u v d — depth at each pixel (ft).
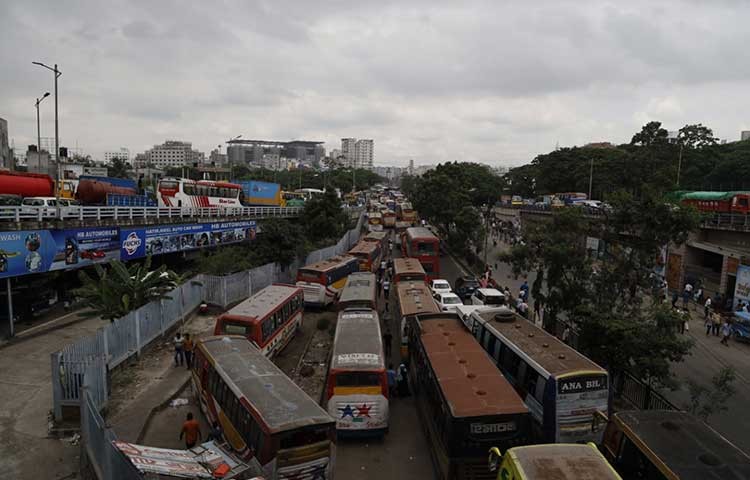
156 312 74.33
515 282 136.46
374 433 50.14
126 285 70.54
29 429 46.62
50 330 75.36
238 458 38.11
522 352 52.47
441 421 42.86
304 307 101.55
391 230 269.44
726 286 108.06
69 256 80.28
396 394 62.95
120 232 92.43
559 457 29.30
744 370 73.20
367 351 53.78
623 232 66.13
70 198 122.01
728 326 84.64
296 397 41.60
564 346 54.44
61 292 88.99
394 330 90.84
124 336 64.44
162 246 104.88
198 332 81.46
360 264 130.62
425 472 45.78
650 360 52.37
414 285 89.61
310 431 37.40
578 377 45.19
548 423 45.01
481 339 65.16
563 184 293.64
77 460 42.16
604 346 57.82
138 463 33.40
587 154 285.64
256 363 48.88
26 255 71.97
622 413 37.14
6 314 77.00
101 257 87.86
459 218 169.48
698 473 29.94
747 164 196.44
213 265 104.68
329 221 164.76
